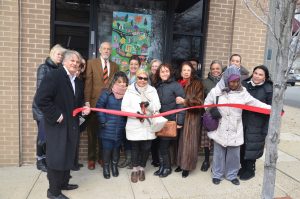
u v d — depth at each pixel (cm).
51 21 492
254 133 430
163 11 541
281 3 263
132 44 538
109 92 432
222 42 550
